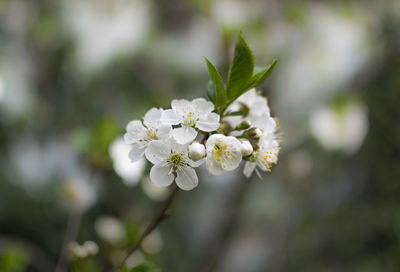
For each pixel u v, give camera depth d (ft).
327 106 2.27
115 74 2.29
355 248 3.34
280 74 2.35
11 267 1.58
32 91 2.39
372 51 2.43
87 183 1.75
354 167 3.16
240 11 2.21
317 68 2.31
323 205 3.29
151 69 2.28
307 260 3.35
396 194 3.27
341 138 2.23
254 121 1.28
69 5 2.31
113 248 1.70
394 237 3.26
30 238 2.56
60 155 2.52
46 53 2.49
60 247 2.59
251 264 3.11
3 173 2.47
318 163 2.91
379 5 2.56
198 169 2.33
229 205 2.81
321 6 2.46
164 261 2.66
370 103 2.91
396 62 2.60
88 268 1.49
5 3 2.47
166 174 1.21
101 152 1.67
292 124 2.38
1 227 2.51
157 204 2.61
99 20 2.23
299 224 3.35
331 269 3.31
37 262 2.38
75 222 1.73
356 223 3.36
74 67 2.27
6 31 2.44
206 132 1.24
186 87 2.30
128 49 2.16
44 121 2.53
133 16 2.20
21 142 2.49
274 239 3.31
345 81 2.30
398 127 3.01
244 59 1.18
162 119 1.20
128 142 1.24
